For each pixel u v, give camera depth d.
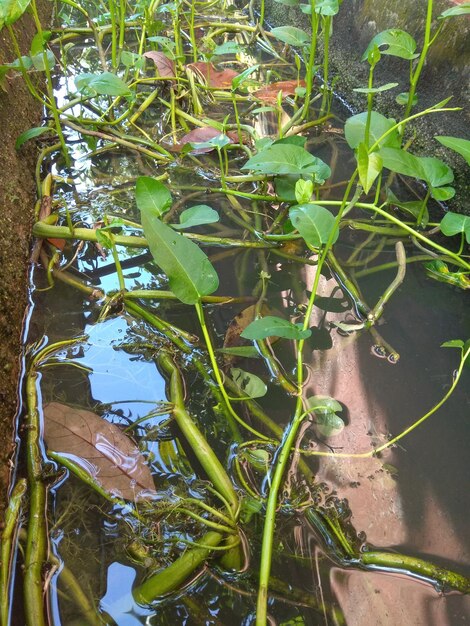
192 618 0.77
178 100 2.07
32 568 0.80
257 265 1.38
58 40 2.45
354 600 0.79
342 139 1.91
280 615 0.77
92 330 1.21
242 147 1.76
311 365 1.14
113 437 0.98
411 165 1.35
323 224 1.18
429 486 0.94
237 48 1.83
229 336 1.18
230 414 1.04
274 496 0.88
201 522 0.88
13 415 1.03
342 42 2.24
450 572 0.82
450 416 1.04
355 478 0.95
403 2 1.91
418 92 1.79
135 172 1.71
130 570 0.82
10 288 1.20
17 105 1.72
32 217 1.47
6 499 0.90
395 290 1.32
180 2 2.26
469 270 1.37
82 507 0.90
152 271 1.36
